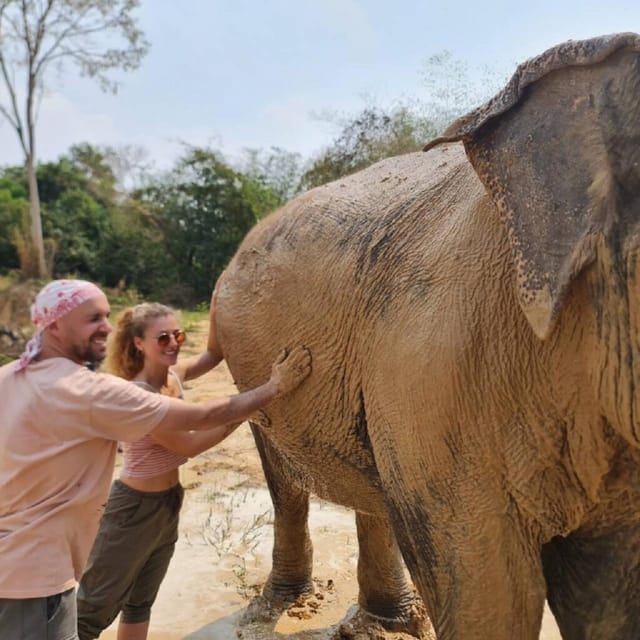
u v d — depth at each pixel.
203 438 3.10
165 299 32.28
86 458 2.52
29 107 26.25
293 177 36.44
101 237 33.66
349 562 4.50
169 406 2.60
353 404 2.73
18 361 2.58
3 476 2.47
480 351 2.14
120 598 3.17
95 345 2.56
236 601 4.10
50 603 2.46
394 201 2.72
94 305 2.54
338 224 2.89
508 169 1.90
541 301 1.80
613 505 2.28
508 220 1.89
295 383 2.90
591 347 1.90
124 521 3.13
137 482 3.14
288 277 3.00
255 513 5.24
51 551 2.46
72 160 42.84
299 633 3.77
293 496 3.93
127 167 39.78
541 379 2.07
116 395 2.50
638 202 1.66
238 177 33.44
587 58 1.75
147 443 3.13
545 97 1.86
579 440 2.06
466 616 2.28
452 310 2.21
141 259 33.22
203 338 14.32
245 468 6.20
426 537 2.37
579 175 1.76
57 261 32.34
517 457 2.15
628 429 1.83
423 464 2.31
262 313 3.12
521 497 2.18
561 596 2.61
